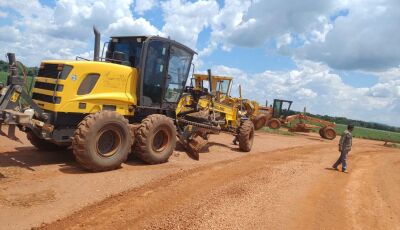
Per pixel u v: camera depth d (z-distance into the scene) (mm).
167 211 6863
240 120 16125
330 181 11062
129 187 8227
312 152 18297
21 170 8719
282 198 8500
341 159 13211
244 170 11336
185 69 12406
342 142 13125
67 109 9289
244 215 7027
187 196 7922
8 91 8484
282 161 14039
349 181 11383
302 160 14906
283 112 33656
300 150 18703
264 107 32844
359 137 38562
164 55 11422
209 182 9312
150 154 10562
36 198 6969
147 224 6176
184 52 12172
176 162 11508
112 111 9570
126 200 7320
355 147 24266
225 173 10617
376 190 10508
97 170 9258
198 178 9641
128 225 6098
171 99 12125
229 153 14836
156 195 7789
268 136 25609
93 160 9055
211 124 14250
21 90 8641
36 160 9867
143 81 10930
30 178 8164
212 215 6816
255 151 16484
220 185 9078
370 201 9203
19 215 6164
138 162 10898
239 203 7715
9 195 6977
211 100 15211
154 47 11094
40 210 6453
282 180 10352
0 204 6504
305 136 30484
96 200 7199
